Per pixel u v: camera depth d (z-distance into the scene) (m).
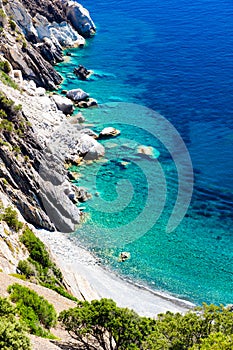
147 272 67.69
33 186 74.12
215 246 72.75
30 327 38.59
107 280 65.12
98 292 62.16
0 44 114.81
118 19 162.25
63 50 140.88
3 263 49.28
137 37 149.00
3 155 73.88
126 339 39.06
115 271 67.25
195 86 119.38
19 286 43.38
